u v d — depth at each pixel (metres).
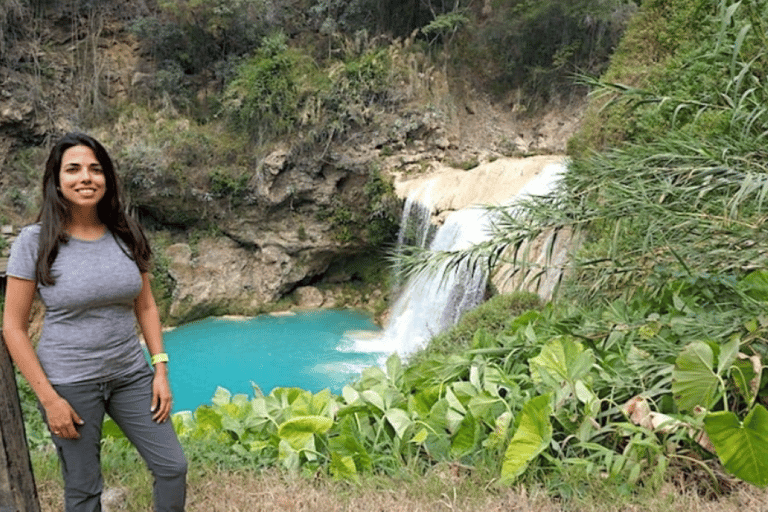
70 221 2.17
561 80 20.50
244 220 17.48
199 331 15.47
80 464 2.24
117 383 2.27
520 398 3.45
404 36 21.53
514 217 4.31
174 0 19.47
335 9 21.16
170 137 17.20
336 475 3.16
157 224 17.64
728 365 3.03
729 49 3.91
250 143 17.52
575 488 2.84
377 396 3.66
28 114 17.02
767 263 3.48
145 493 3.04
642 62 11.43
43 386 2.11
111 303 2.21
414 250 4.35
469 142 19.66
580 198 4.01
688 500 2.69
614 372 3.52
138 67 18.95
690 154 3.88
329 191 17.39
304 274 17.77
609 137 9.27
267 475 3.26
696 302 3.93
